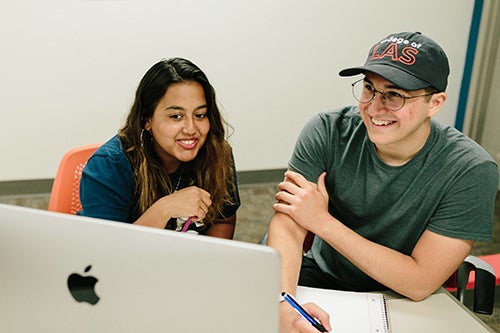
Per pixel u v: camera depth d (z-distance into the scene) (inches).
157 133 54.1
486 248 114.8
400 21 132.3
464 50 138.9
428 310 48.3
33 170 125.8
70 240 29.8
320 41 129.3
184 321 29.6
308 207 53.1
